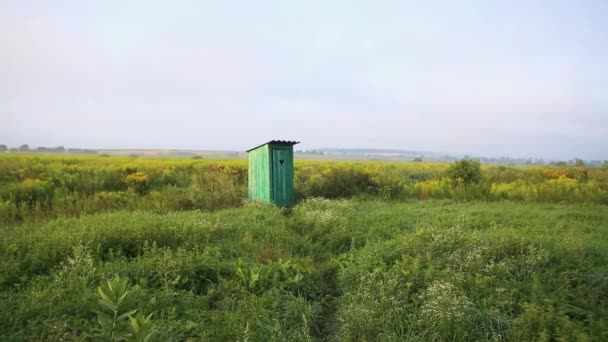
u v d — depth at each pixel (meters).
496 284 5.49
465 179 17.72
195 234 7.64
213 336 4.50
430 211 11.38
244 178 19.61
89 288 5.21
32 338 4.20
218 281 5.94
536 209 11.53
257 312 5.00
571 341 4.13
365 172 16.86
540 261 6.11
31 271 5.86
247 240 7.78
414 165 35.38
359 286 5.84
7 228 8.12
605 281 5.41
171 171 19.20
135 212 9.88
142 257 6.41
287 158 13.64
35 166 18.86
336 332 4.98
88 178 15.11
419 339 4.41
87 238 6.78
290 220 10.64
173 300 5.27
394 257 6.97
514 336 4.27
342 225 9.51
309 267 6.69
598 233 8.18
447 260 6.55
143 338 3.26
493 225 9.06
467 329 4.48
